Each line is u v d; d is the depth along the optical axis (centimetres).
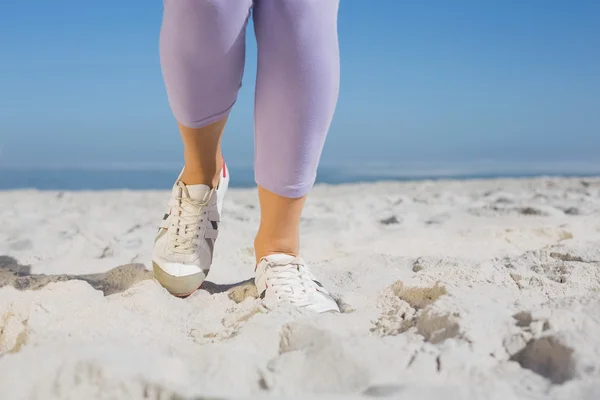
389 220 320
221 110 130
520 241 239
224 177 162
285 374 96
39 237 268
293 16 113
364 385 92
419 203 428
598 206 367
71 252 231
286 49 116
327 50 118
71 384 86
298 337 111
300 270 144
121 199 500
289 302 136
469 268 162
